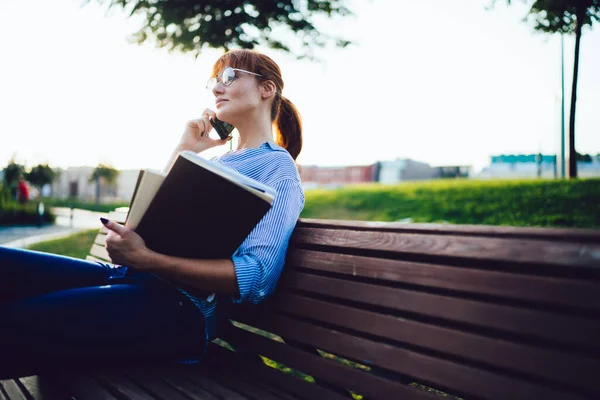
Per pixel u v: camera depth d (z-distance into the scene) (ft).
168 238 5.09
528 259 3.93
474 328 4.18
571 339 3.63
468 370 4.14
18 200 66.80
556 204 29.60
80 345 5.35
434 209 33.81
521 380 3.85
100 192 140.05
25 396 5.65
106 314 5.44
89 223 63.41
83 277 6.04
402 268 4.73
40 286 5.79
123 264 5.31
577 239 3.72
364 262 5.05
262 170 5.94
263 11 27.81
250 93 6.61
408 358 4.53
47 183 115.85
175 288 5.80
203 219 4.94
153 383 5.37
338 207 39.70
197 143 7.72
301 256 5.71
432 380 4.33
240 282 5.18
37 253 5.90
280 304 5.79
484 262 4.21
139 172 5.07
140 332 5.58
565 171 51.03
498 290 4.07
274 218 5.53
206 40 27.71
